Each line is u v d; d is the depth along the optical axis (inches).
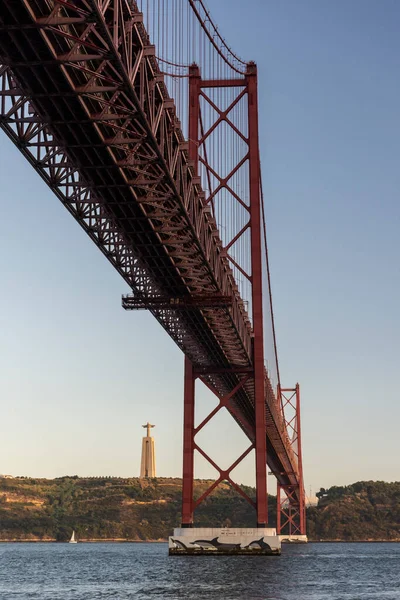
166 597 1467.8
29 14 909.8
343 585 1870.1
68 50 1023.6
